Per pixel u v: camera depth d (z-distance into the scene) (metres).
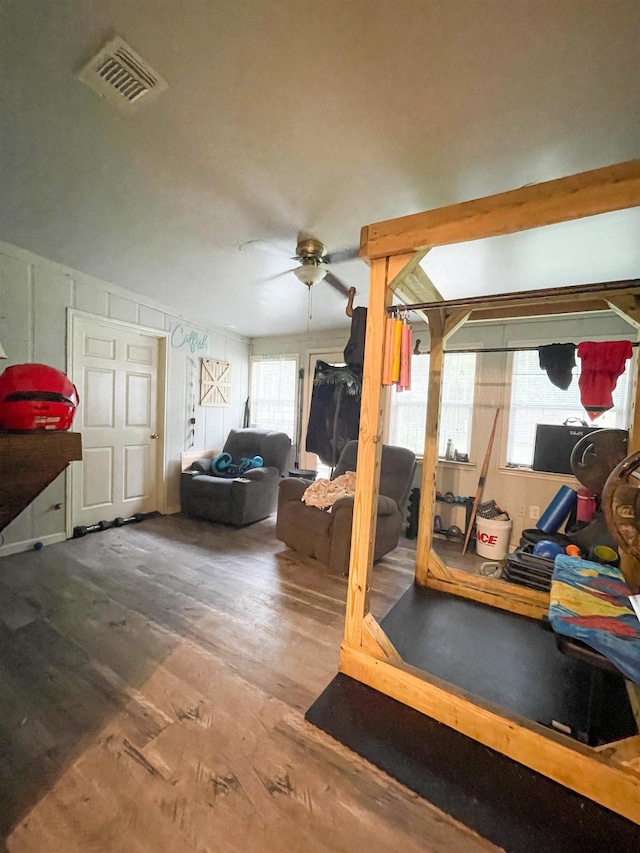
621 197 1.16
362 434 1.66
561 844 1.07
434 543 3.63
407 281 1.95
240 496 3.77
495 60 1.09
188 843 1.04
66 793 1.16
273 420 5.16
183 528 3.78
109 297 3.43
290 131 1.43
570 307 2.36
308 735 1.40
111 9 1.00
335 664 1.81
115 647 1.88
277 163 1.62
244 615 2.22
